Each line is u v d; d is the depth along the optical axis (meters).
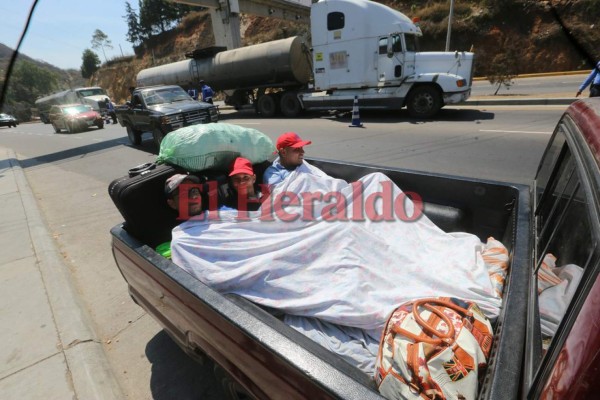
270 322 1.53
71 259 4.03
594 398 0.74
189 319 1.80
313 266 1.87
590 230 1.00
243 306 1.67
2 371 2.40
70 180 7.91
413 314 1.37
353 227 2.03
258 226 2.12
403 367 1.22
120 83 57.69
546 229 1.55
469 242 2.16
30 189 7.16
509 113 9.62
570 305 0.94
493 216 2.48
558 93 12.10
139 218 2.29
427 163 5.73
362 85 11.11
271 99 14.50
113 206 5.70
